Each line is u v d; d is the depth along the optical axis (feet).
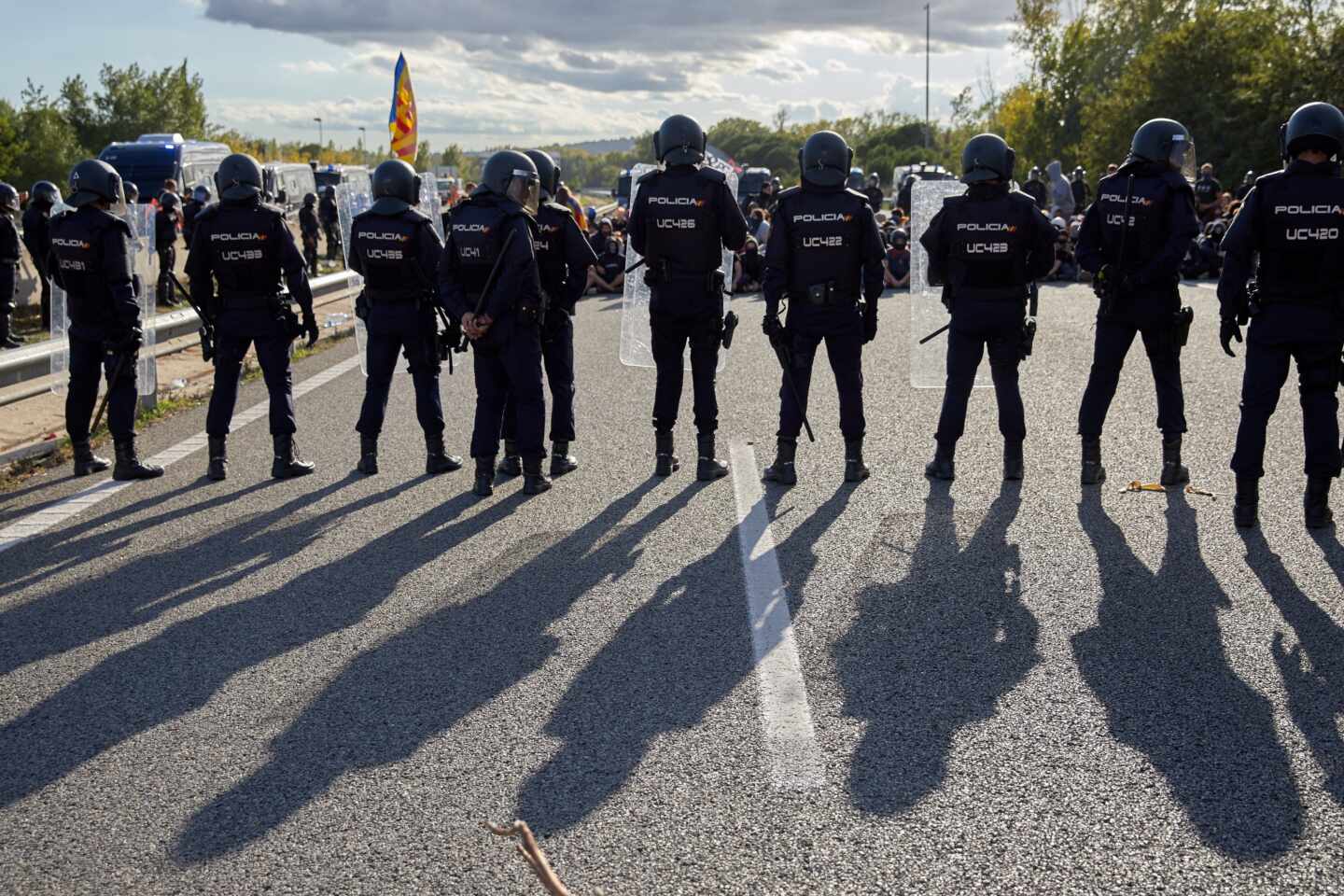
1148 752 10.71
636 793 10.16
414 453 24.21
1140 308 19.40
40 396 31.58
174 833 9.75
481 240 19.67
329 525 18.92
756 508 19.27
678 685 12.39
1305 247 16.38
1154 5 191.52
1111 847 9.19
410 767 10.73
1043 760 10.61
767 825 9.61
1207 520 17.90
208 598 15.52
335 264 83.51
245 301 21.71
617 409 28.53
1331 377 16.85
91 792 10.45
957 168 241.14
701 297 20.84
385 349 22.15
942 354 28.27
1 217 40.70
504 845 9.41
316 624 14.47
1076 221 67.26
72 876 9.16
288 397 22.18
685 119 20.98
